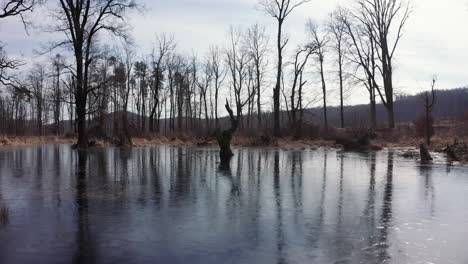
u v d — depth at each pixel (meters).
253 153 31.61
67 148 38.41
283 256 7.84
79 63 32.66
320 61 55.91
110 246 8.43
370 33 47.22
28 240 8.80
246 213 11.12
